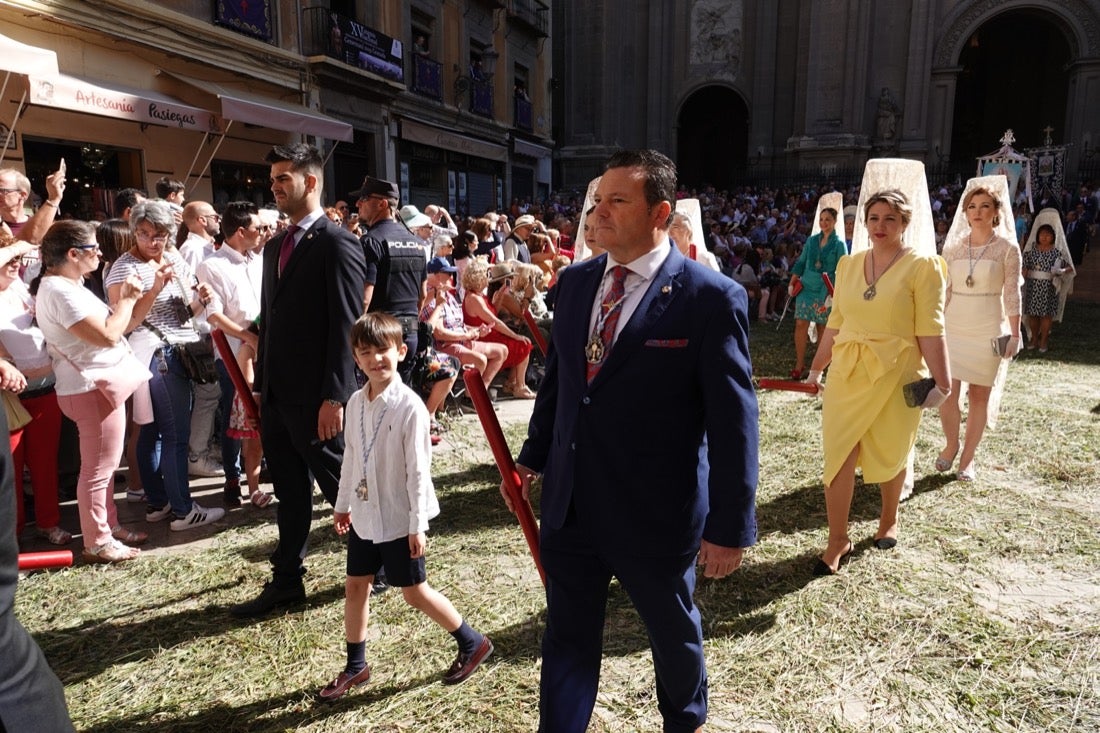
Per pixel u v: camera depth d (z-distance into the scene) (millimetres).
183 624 3084
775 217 21188
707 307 1854
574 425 1954
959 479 4789
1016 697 2594
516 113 23203
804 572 3551
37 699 1146
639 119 33969
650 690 2629
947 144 29422
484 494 4598
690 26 32875
